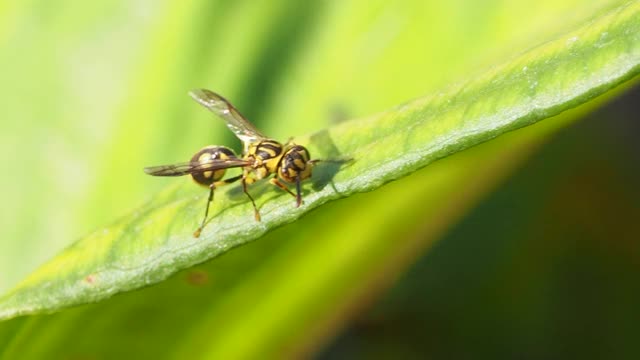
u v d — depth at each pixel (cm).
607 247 26
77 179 24
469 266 26
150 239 19
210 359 21
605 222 26
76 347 20
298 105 23
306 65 24
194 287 20
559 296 26
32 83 24
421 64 23
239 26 24
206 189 20
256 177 20
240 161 20
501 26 23
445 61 23
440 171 21
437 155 18
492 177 21
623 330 26
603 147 27
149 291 20
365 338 26
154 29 24
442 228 22
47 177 24
